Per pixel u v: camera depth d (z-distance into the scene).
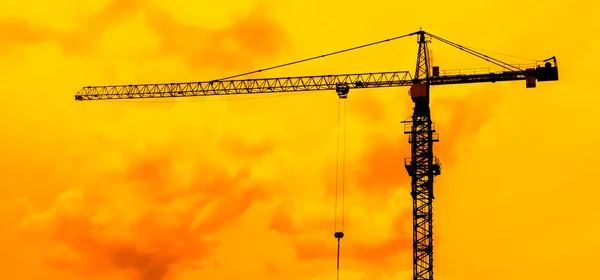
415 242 128.50
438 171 130.25
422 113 132.50
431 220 128.62
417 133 132.12
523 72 138.50
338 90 152.50
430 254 127.25
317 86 155.00
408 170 131.38
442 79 141.88
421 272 127.19
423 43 147.50
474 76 141.38
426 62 143.62
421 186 129.88
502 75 138.50
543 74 138.00
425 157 130.75
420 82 142.62
